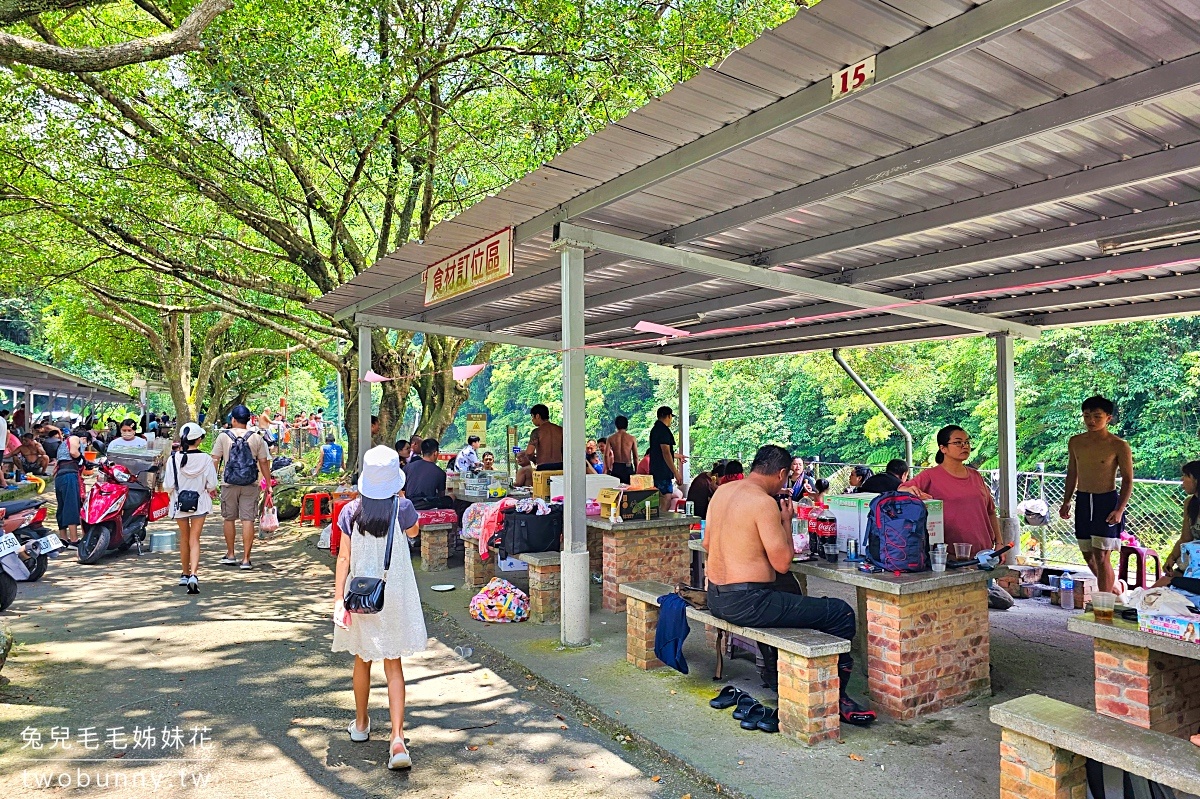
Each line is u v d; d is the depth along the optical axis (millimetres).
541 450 10602
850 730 4430
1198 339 20172
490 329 12305
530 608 7020
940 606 4762
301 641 6434
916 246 6730
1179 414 19812
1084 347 21656
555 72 11266
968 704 4844
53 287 19656
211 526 13328
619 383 41938
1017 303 8367
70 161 12750
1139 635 3701
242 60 10125
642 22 10586
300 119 11266
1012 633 6598
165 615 7270
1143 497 11586
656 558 7457
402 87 11617
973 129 4238
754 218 5609
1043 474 10469
